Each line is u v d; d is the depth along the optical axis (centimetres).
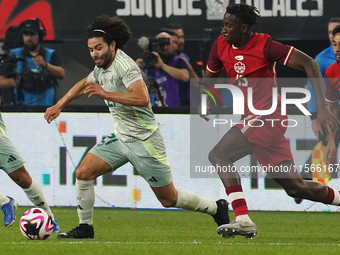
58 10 3419
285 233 2484
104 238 2167
